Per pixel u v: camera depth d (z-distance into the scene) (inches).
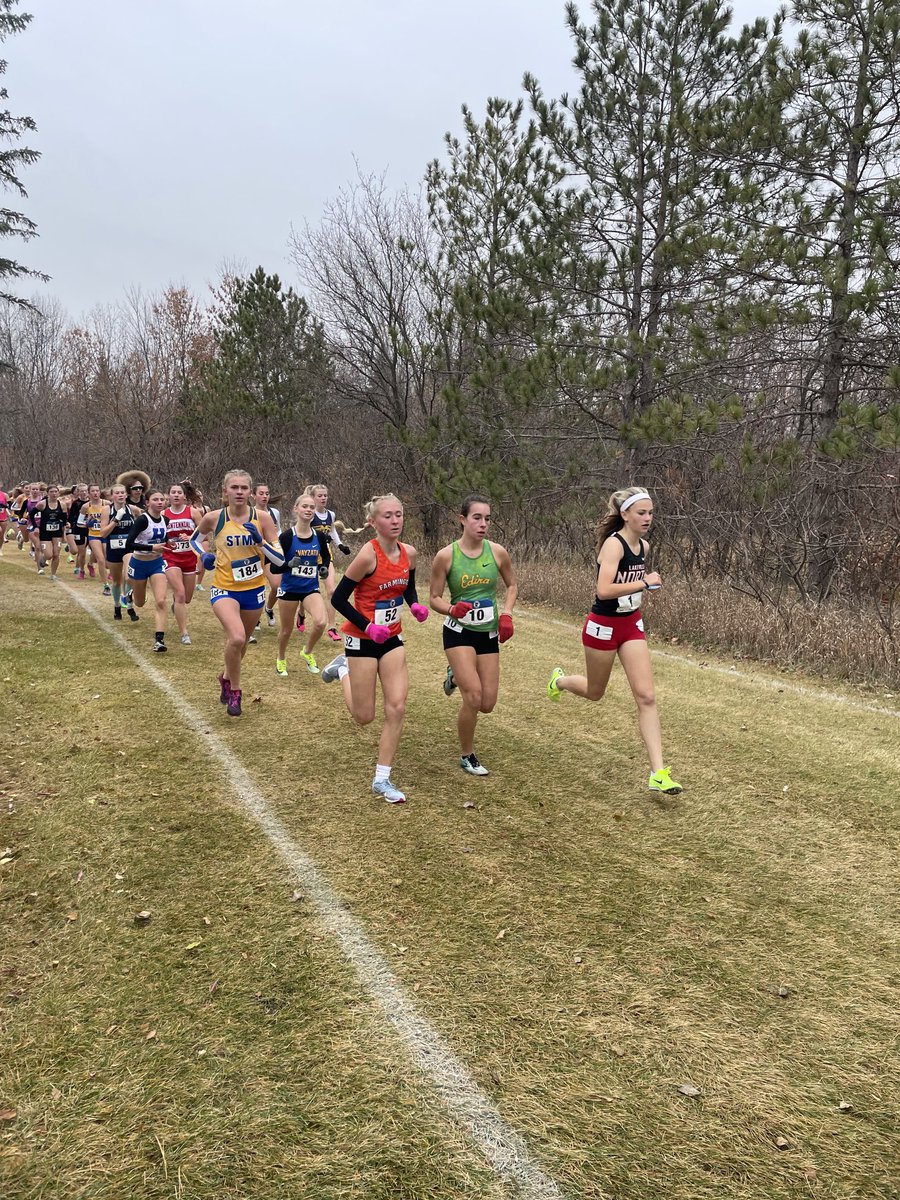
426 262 706.2
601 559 190.2
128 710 248.5
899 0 375.2
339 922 131.9
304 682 293.1
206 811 175.3
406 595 188.1
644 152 482.3
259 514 245.9
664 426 399.5
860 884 148.9
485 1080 96.9
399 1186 82.0
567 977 117.9
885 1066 100.4
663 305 502.3
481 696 194.2
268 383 952.3
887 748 230.4
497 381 531.2
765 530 444.1
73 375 1450.5
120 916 133.3
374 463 861.2
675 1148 87.4
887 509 422.3
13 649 330.3
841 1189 82.4
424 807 180.7
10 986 114.8
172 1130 89.0
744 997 114.0
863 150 391.2
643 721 187.2
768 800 189.8
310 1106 92.6
